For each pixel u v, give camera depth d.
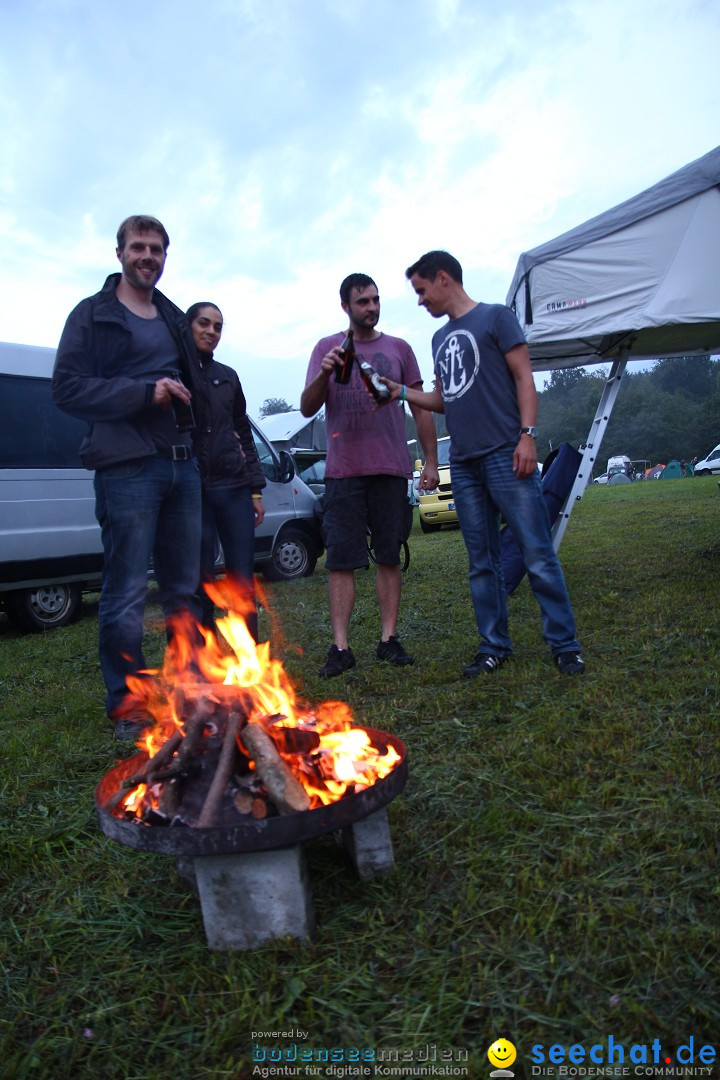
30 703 3.97
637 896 1.78
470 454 3.68
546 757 2.56
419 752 2.79
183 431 3.25
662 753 2.55
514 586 5.74
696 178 5.22
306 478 11.92
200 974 1.65
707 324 5.66
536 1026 1.42
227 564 4.26
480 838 2.11
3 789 2.76
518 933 1.68
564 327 5.63
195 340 4.07
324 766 1.92
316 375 4.18
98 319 3.18
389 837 1.97
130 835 1.68
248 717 1.89
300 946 1.69
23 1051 1.48
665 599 4.98
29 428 6.52
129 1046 1.47
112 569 3.30
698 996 1.45
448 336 3.77
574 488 6.32
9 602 6.57
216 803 1.72
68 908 1.95
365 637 4.89
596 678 3.42
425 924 1.75
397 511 4.13
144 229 3.21
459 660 4.03
